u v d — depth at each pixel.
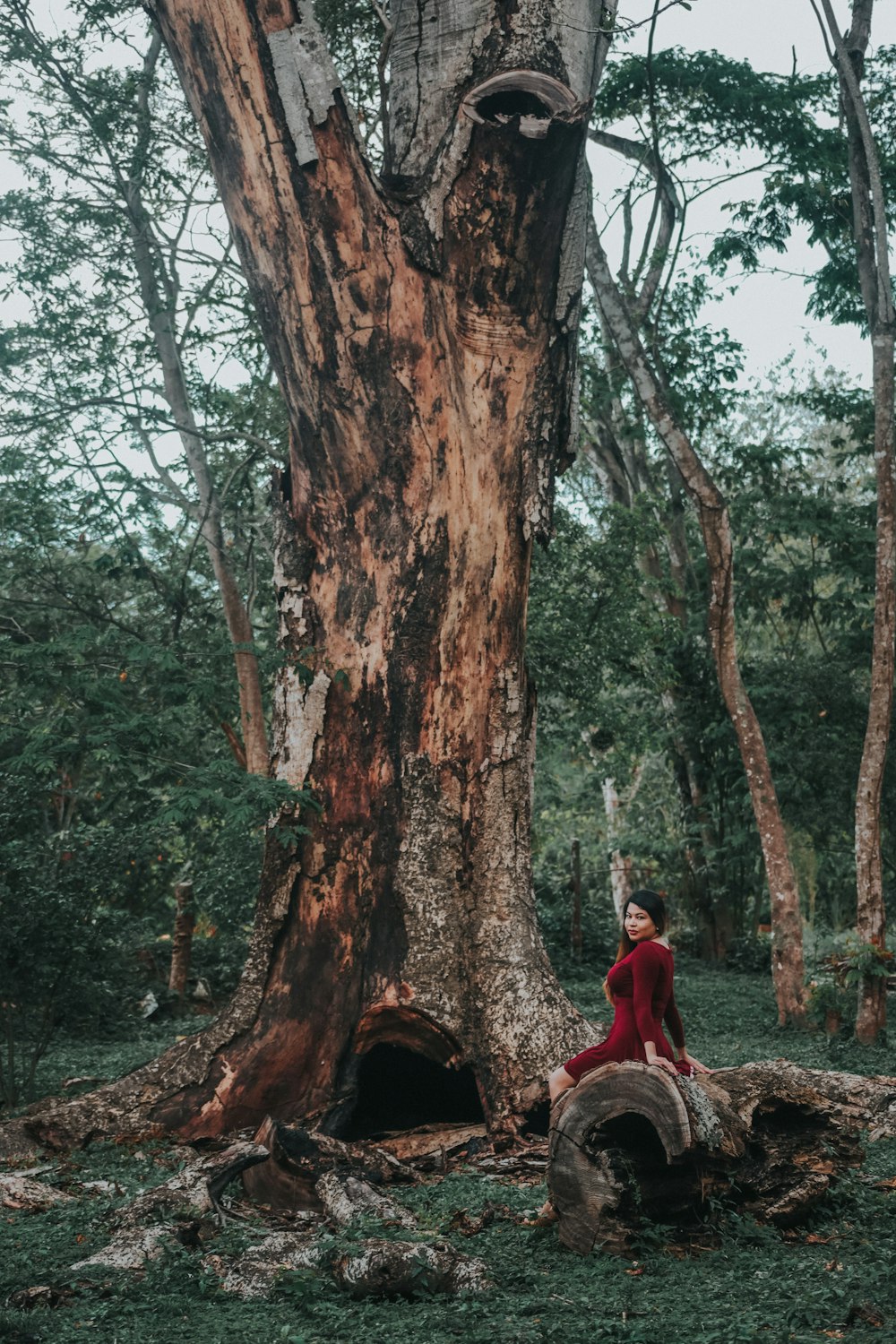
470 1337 4.12
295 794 9.13
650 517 21.31
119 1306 4.70
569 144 9.40
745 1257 5.11
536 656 20.39
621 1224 5.31
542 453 10.02
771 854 16.38
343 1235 5.29
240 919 19.31
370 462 9.66
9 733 8.79
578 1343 4.05
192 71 9.51
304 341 9.57
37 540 16.19
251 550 17.72
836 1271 4.86
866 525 24.39
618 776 28.84
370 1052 9.25
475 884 9.50
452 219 9.50
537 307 9.80
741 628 27.97
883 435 14.70
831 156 18.64
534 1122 8.70
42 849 11.10
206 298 17.92
